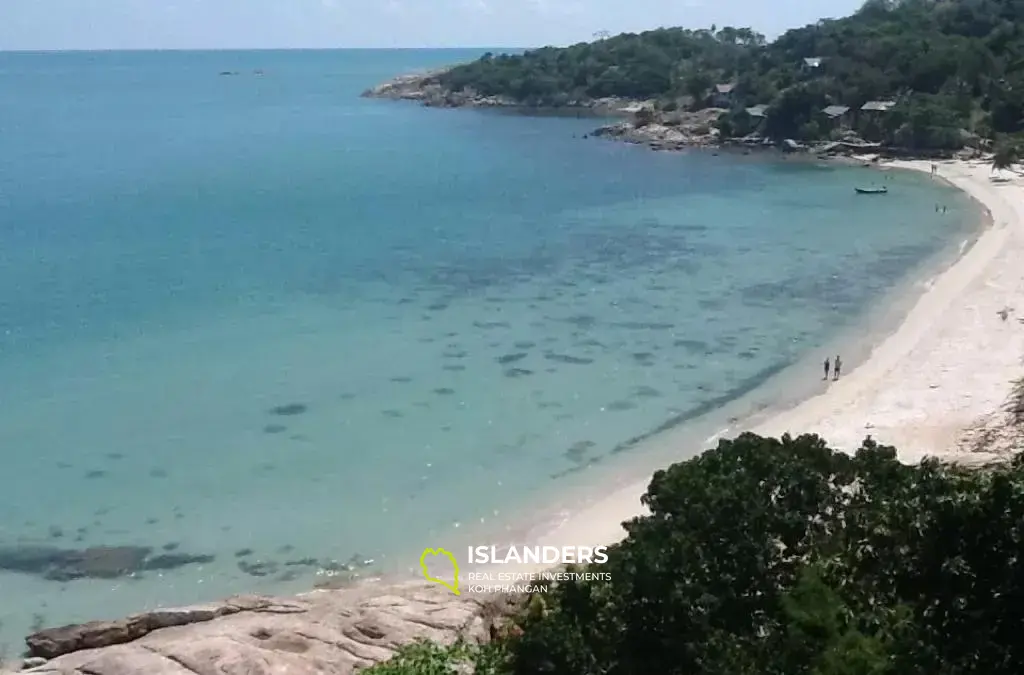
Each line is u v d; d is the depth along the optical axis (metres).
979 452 32.84
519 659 17.12
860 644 15.45
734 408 40.62
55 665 20.44
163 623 23.27
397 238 77.00
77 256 68.75
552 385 43.75
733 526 18.70
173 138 153.50
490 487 33.78
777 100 138.50
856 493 20.41
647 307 56.59
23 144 141.38
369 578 27.94
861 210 89.19
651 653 16.81
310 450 36.78
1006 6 169.50
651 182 109.88
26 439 37.31
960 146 120.69
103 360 46.50
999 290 56.44
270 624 22.25
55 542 30.20
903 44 149.25
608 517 31.19
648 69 198.62
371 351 48.34
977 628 16.09
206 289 59.97
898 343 48.03
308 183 107.44
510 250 72.50
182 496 33.12
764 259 68.94
